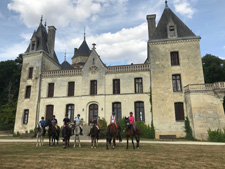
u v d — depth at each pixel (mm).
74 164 7371
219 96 21906
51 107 28812
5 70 49500
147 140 20641
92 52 29734
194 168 6812
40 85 29844
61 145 14945
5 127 41719
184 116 24406
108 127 12836
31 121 28219
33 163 7559
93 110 27562
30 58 31828
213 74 38562
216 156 9391
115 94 27109
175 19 30203
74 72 29516
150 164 7406
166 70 26453
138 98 26375
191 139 21953
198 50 26516
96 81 28531
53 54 34719
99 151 10992
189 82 25531
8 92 48719
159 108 25188
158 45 27719
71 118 27875
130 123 12711
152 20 31609
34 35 33156
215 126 21172
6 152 10695
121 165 7203
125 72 27797
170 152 10648
